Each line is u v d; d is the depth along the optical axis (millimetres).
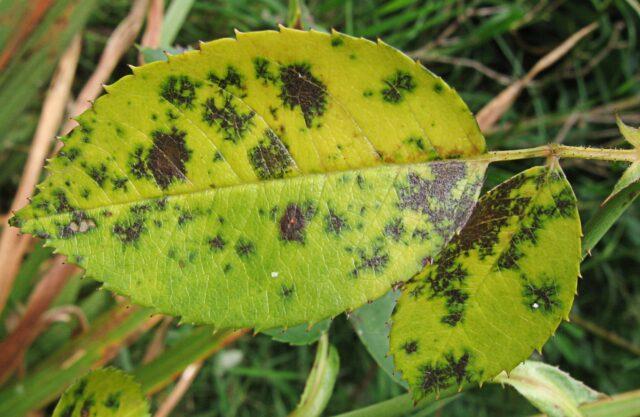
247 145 121
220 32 378
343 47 118
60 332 310
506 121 425
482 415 401
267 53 118
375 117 121
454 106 120
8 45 249
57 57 264
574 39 365
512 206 122
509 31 423
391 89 120
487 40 412
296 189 122
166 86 119
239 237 122
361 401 391
